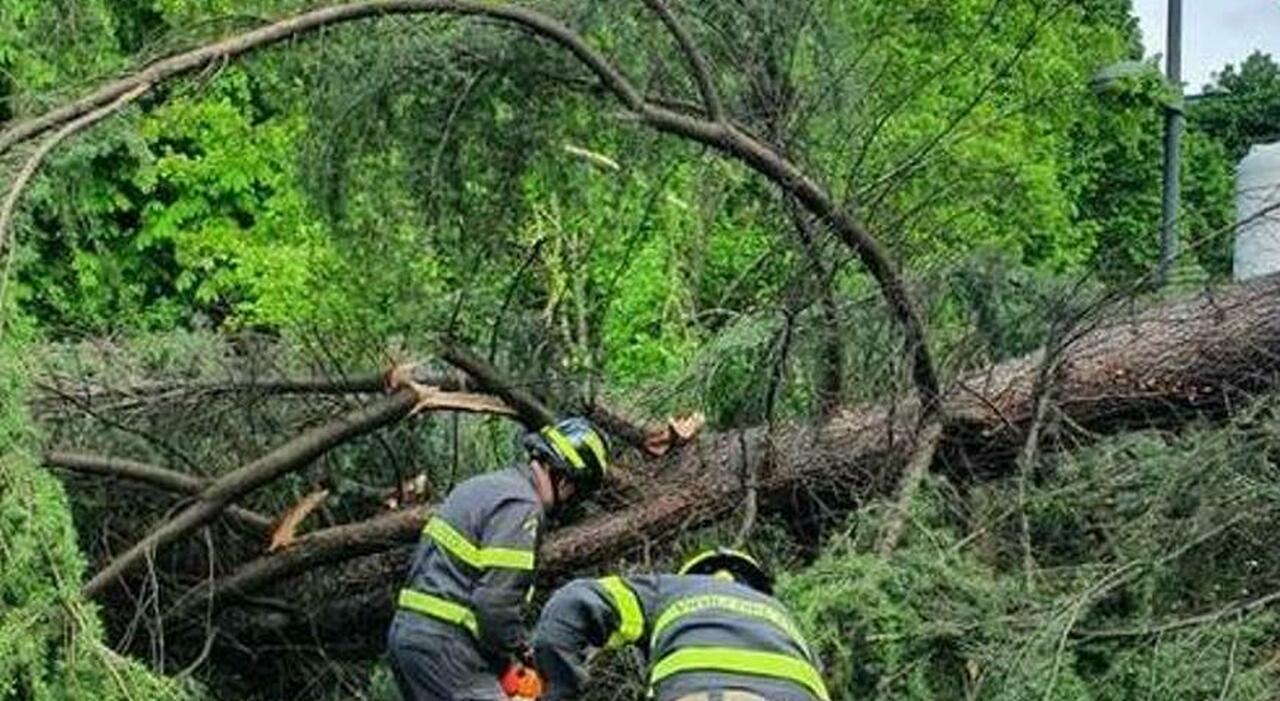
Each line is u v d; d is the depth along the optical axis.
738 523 5.95
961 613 4.76
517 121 6.02
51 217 6.09
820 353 5.98
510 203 6.14
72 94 5.47
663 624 3.84
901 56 7.02
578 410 6.20
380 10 5.64
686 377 6.41
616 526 5.96
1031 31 6.76
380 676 6.23
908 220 5.99
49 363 6.04
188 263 13.00
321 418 6.35
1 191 5.12
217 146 12.65
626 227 7.20
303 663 6.39
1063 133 14.15
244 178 12.72
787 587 5.01
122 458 6.14
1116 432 5.60
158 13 8.70
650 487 6.05
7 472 4.71
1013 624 4.61
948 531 5.29
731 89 5.96
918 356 5.71
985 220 6.54
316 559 6.05
